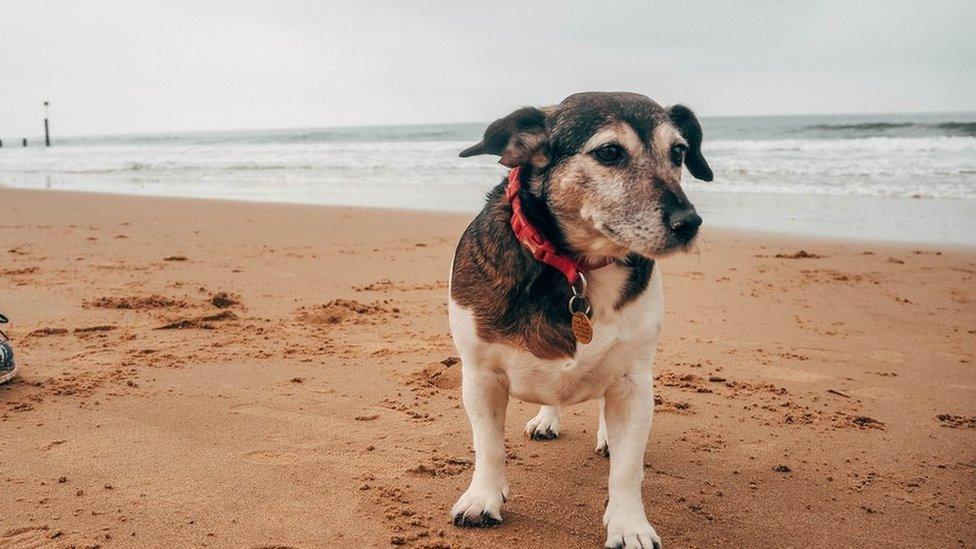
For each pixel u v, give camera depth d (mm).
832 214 3873
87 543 944
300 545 955
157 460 1136
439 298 2082
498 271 1011
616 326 993
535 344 995
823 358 1629
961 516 1055
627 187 1001
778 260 2736
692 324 1882
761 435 1275
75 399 1330
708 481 1133
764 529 1021
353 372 1482
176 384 1404
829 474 1156
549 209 1041
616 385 1014
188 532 972
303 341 1659
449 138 15156
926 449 1235
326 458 1156
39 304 1908
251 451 1170
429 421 1285
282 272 2420
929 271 2523
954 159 6023
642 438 1003
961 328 1853
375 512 1025
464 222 3645
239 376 1450
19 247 2809
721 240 3178
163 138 25375
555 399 1031
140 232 3266
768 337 1769
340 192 5379
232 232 3303
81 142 26344
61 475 1089
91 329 1692
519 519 1031
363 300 2049
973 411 1373
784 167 6047
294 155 10203
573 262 997
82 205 4379
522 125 1059
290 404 1334
